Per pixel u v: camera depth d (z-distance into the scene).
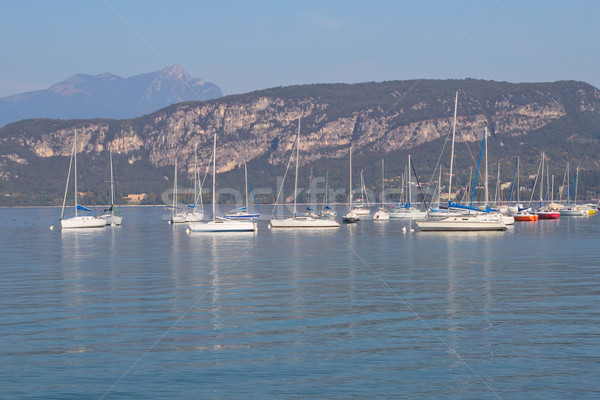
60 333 28.41
